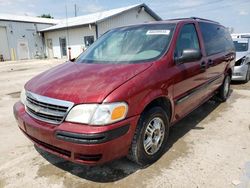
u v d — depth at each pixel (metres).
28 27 24.98
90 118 2.29
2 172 2.92
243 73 7.64
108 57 3.42
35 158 3.23
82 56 3.83
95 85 2.50
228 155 3.17
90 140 2.24
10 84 8.91
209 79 4.34
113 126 2.31
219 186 2.55
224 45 5.25
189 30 3.84
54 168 2.98
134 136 2.67
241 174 2.74
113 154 2.42
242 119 4.52
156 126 2.98
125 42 3.62
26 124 2.67
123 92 2.42
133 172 2.86
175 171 2.84
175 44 3.33
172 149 3.37
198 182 2.62
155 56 3.12
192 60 3.30
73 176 2.81
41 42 26.23
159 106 3.01
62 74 2.99
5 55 23.83
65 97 2.42
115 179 2.73
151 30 3.63
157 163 3.03
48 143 2.51
